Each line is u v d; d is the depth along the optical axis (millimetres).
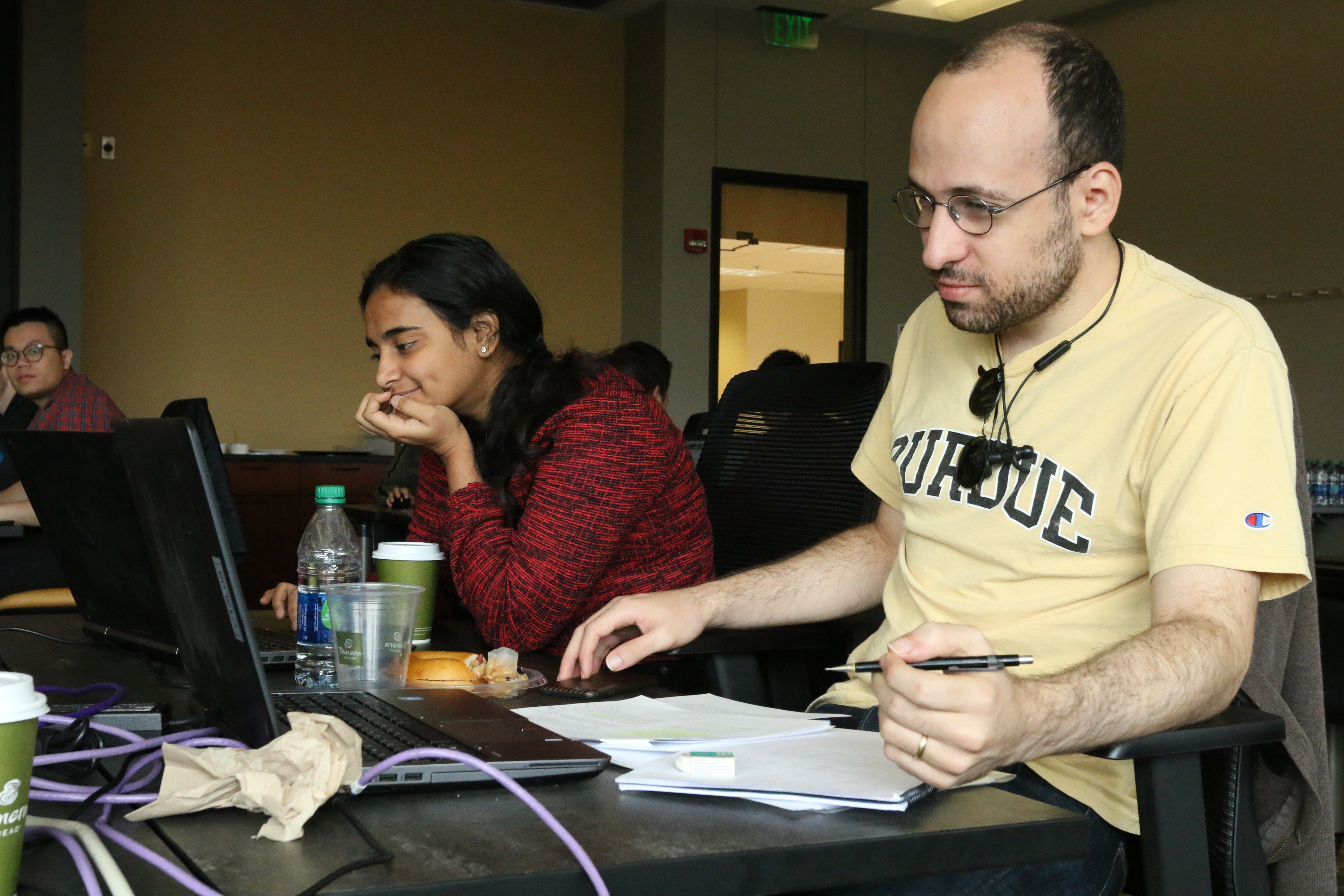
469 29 6668
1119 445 1170
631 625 1346
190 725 957
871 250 7250
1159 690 890
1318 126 5777
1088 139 1142
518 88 6793
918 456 1375
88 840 622
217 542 822
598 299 7016
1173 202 6516
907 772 790
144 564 1174
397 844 691
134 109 5965
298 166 6324
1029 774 1142
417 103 6570
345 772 732
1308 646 1157
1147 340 1187
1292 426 1088
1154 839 895
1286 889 1133
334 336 6418
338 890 608
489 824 734
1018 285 1165
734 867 684
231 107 6176
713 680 1425
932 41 7363
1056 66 1136
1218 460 1052
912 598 1355
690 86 6719
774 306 12258
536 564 1543
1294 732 1058
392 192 6527
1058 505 1205
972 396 1319
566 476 1586
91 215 5883
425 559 1492
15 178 5344
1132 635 1108
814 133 7055
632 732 972
